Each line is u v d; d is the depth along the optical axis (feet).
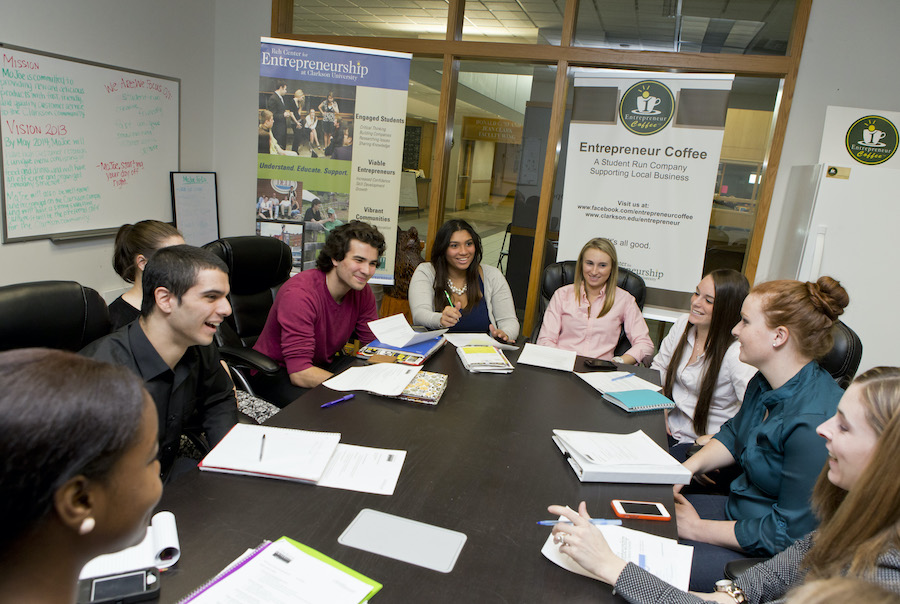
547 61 12.42
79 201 11.07
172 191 13.37
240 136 14.64
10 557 1.56
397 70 12.23
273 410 6.92
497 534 3.81
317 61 12.29
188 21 13.35
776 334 5.11
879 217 10.35
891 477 2.99
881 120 10.36
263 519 3.73
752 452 5.13
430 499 4.15
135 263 6.96
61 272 10.94
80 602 2.90
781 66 11.32
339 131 12.50
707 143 11.30
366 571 3.33
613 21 12.50
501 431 5.42
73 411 1.52
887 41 10.88
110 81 11.43
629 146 11.75
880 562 2.91
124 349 5.04
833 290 5.00
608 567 3.40
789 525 4.59
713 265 12.83
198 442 6.01
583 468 4.59
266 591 3.04
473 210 14.53
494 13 13.64
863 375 3.63
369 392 6.05
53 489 1.51
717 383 7.38
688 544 5.10
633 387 6.78
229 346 7.52
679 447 7.30
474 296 10.14
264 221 12.89
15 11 9.47
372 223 12.79
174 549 3.27
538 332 10.75
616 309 9.94
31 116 9.92
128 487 1.74
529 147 13.71
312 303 7.61
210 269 4.90
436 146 13.33
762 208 11.95
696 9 12.26
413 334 7.53
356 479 4.32
